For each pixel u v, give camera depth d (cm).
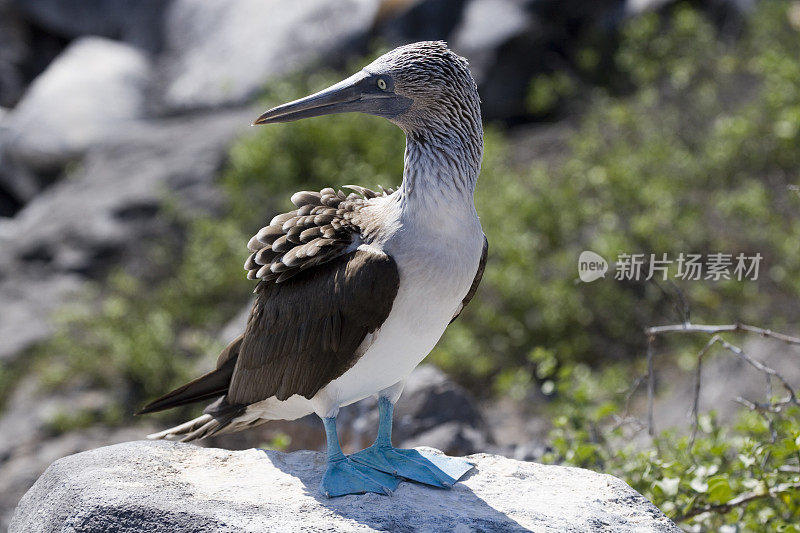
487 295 1538
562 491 582
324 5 2417
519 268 1515
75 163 2277
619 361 1444
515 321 1474
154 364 1538
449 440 984
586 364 1455
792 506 673
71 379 1570
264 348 575
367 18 2367
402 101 546
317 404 574
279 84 2036
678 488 682
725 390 1195
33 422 1483
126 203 1931
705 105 1845
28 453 1423
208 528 505
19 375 1608
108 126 2331
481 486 586
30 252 1891
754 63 1892
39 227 1948
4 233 2062
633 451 751
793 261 1367
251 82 2362
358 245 548
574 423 825
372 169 1755
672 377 1371
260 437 1074
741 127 1609
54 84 2459
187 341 1659
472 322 1516
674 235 1471
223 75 2412
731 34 2127
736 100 1872
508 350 1477
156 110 2438
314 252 541
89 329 1670
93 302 1766
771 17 2009
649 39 2058
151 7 2673
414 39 2325
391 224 542
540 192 1684
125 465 579
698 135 1806
